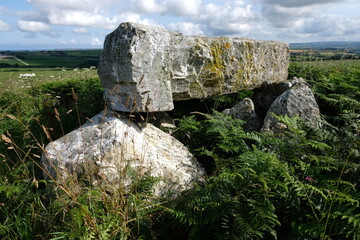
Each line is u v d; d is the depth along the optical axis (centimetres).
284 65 674
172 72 470
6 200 324
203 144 455
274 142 364
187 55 483
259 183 297
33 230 291
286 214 289
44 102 579
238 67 557
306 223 262
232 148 378
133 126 429
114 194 309
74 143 383
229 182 298
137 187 331
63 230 279
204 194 295
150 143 410
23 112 589
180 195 332
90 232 268
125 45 414
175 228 308
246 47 567
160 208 315
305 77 715
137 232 297
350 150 345
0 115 532
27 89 691
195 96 512
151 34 428
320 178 302
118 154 349
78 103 548
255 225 250
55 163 354
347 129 381
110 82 451
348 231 245
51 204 297
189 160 412
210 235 283
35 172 390
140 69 415
